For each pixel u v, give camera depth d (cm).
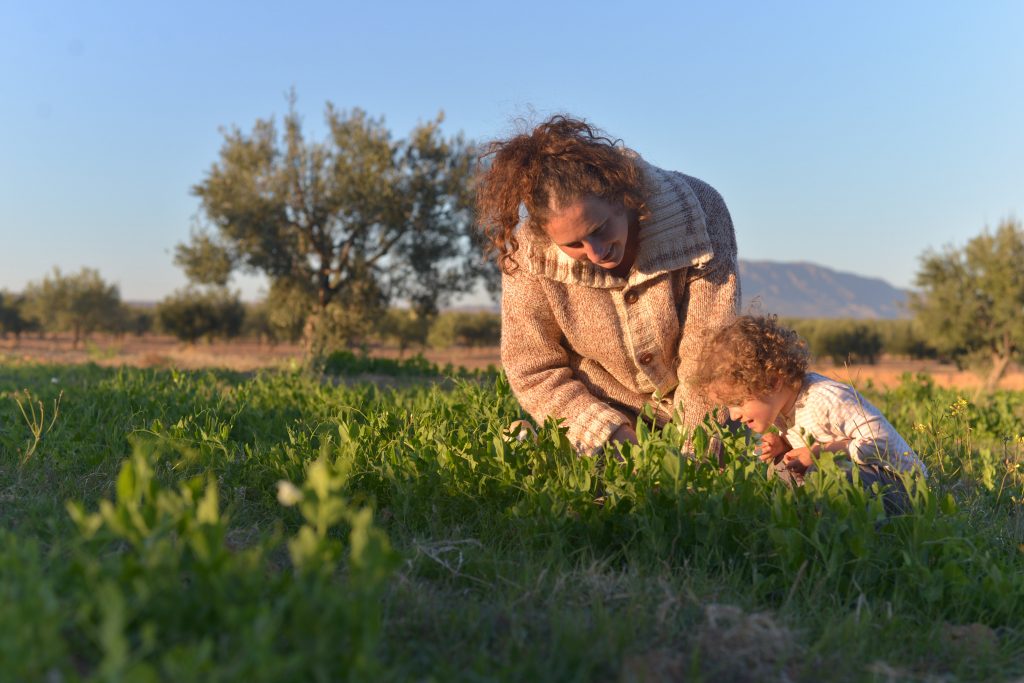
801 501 255
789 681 177
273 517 289
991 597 228
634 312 303
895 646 202
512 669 166
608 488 274
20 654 122
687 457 272
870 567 236
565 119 269
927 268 3525
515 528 272
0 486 321
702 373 296
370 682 139
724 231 302
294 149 2862
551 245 291
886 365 6366
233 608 135
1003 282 3309
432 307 3011
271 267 2881
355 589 148
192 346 5112
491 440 332
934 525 250
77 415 459
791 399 307
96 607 143
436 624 190
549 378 325
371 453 334
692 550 253
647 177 283
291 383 654
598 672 174
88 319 5900
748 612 212
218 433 403
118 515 153
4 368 1195
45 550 220
